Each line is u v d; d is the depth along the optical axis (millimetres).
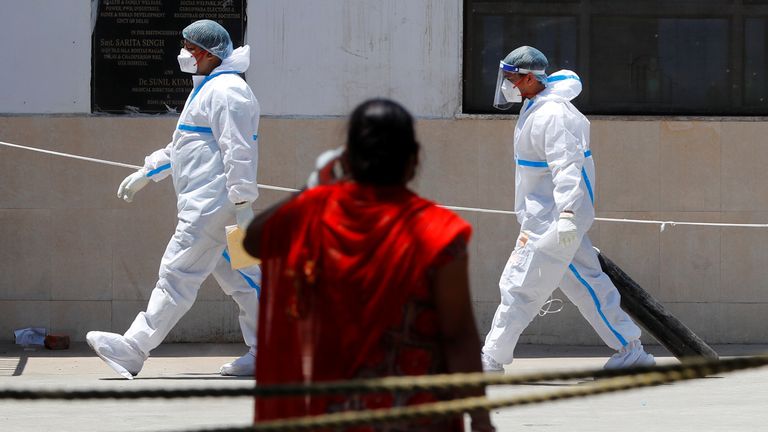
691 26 29641
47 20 28641
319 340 8695
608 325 24172
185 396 8047
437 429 8758
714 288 29219
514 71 23516
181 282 23734
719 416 19281
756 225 28359
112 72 28719
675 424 18438
